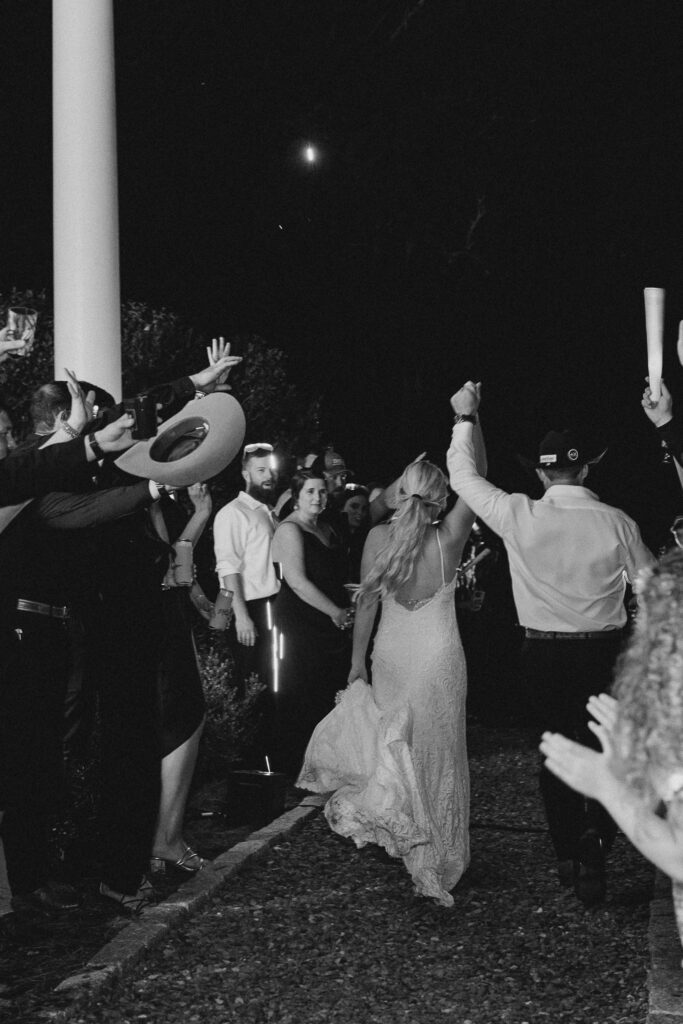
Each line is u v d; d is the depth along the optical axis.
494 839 7.50
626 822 2.63
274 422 10.12
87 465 4.62
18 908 5.61
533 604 6.09
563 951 5.43
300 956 5.34
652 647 2.61
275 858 6.79
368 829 6.74
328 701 8.66
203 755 8.24
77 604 5.54
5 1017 4.46
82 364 7.23
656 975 4.90
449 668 6.36
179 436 5.09
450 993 4.96
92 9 7.29
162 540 5.91
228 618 8.09
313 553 8.61
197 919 5.73
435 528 6.46
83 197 7.24
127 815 5.65
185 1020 4.63
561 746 2.72
